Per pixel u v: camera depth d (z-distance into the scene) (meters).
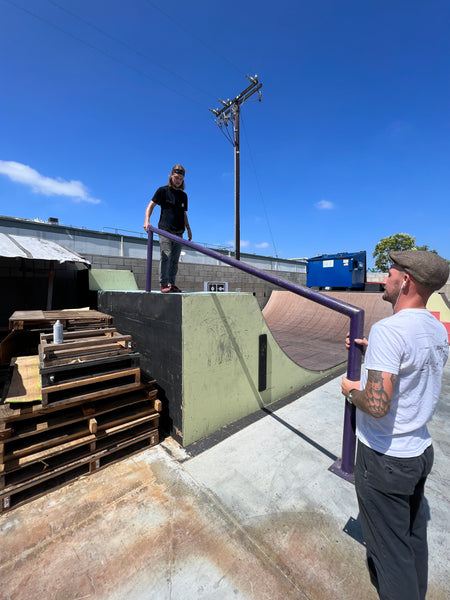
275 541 1.53
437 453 2.41
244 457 2.26
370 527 1.13
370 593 1.27
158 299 2.65
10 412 1.74
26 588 1.28
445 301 6.88
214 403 2.62
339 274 8.27
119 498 1.82
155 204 3.43
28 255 3.71
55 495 1.83
